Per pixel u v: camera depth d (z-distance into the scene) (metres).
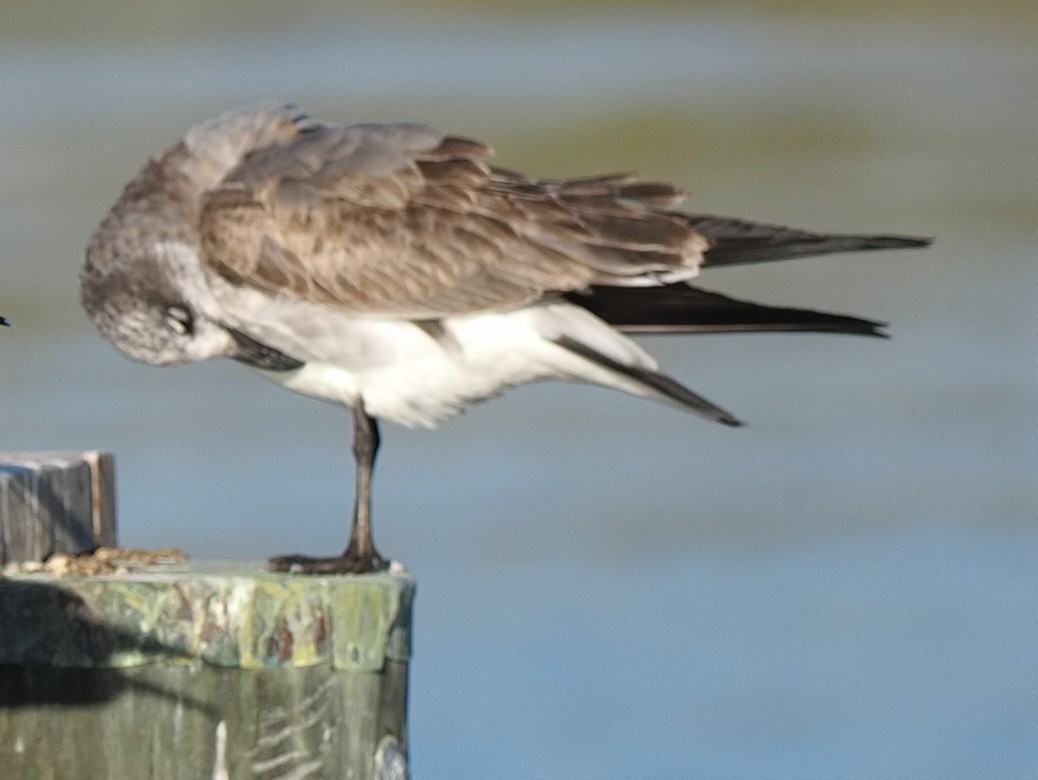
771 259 8.53
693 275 8.44
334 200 8.49
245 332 8.59
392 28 44.19
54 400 19.14
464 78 37.81
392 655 6.95
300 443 18.25
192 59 39.38
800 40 42.78
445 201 8.52
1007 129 32.62
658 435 18.86
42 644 6.84
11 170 28.44
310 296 8.43
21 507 7.34
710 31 44.56
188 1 44.47
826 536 16.44
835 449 18.31
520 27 45.09
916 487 17.41
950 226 25.89
